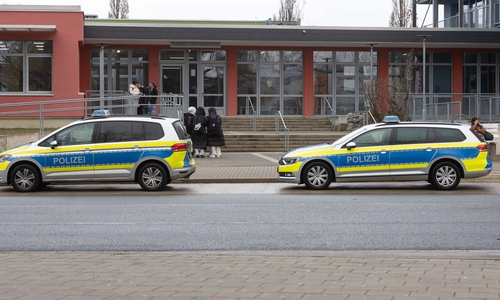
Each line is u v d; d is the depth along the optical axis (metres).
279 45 35.34
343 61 36.28
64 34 29.77
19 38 29.58
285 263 8.05
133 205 14.30
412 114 33.06
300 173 16.84
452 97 35.47
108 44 33.53
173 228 11.33
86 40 31.73
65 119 29.78
